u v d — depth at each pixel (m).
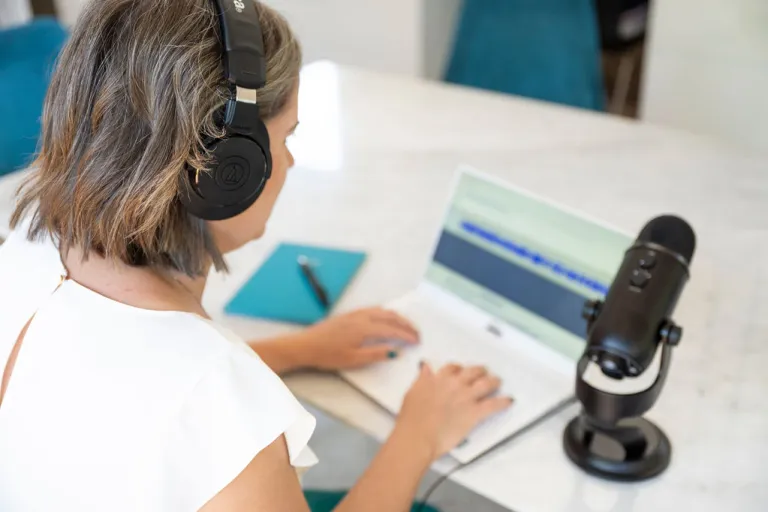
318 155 1.75
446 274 1.25
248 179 0.78
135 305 0.77
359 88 2.09
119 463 0.70
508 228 1.19
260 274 1.35
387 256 1.39
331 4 3.39
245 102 0.74
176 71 0.70
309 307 1.26
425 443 0.95
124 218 0.73
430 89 2.07
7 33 1.87
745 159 1.66
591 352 0.91
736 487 0.91
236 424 0.70
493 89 2.76
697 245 1.38
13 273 0.83
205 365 0.72
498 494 0.92
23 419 0.75
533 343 1.13
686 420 1.01
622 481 0.93
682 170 1.63
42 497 0.74
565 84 2.68
